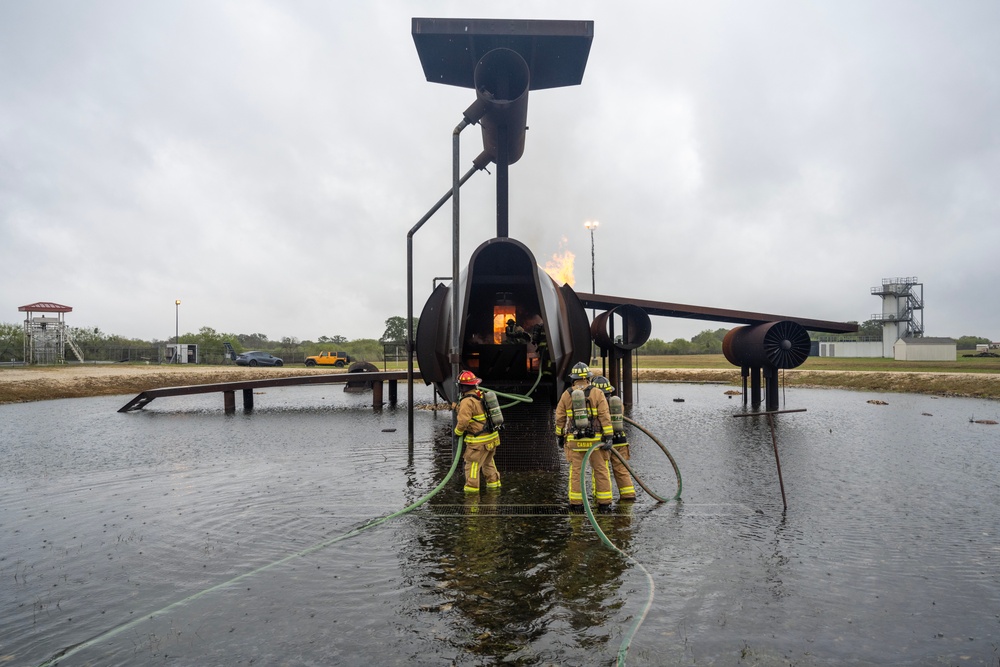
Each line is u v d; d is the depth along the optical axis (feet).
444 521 19.54
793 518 19.63
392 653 10.99
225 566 15.60
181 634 11.84
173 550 16.89
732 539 17.40
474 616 12.46
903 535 17.75
